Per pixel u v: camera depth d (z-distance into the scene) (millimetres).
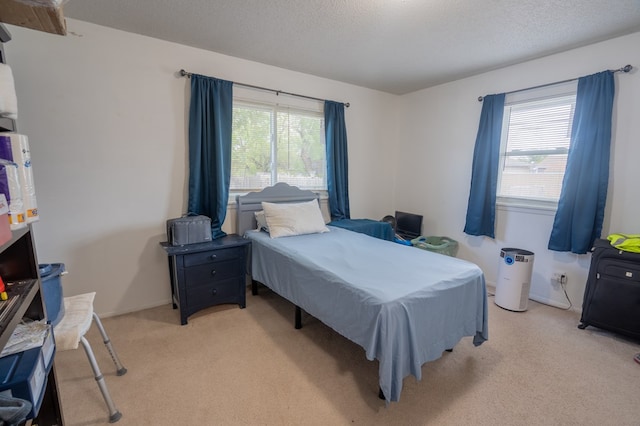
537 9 1918
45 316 1113
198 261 2359
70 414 1466
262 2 1889
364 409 1525
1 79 866
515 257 2643
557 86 2664
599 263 2250
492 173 3080
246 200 2992
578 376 1788
